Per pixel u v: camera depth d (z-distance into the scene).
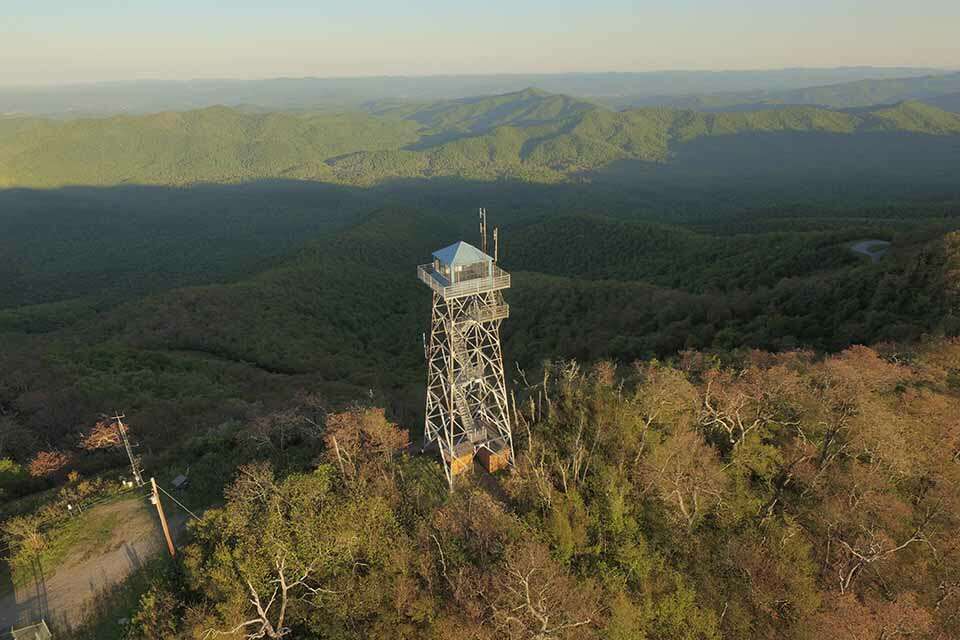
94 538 35.28
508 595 27.89
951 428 38.03
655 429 39.97
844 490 35.66
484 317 36.00
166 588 30.19
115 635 28.58
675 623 30.02
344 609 27.89
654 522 34.88
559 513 32.47
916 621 28.06
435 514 32.56
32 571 33.00
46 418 59.09
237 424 48.16
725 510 35.31
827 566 33.84
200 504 38.22
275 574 29.67
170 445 52.00
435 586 29.58
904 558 33.34
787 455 39.47
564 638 27.30
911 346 51.25
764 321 70.31
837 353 55.81
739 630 30.45
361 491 33.59
